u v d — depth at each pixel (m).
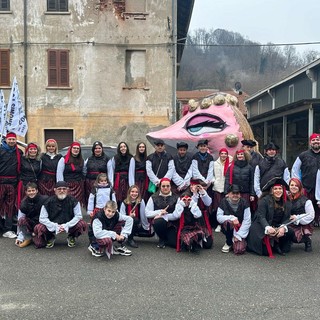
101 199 6.92
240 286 5.06
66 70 18.83
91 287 5.01
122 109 18.84
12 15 18.69
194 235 6.48
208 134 8.98
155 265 5.91
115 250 6.45
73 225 6.70
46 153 7.61
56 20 18.75
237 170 7.54
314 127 20.66
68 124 18.81
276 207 6.46
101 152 7.82
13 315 4.21
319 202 7.55
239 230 6.54
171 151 9.14
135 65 19.02
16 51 18.73
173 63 18.88
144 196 7.67
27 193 6.69
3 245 6.94
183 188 7.59
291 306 4.44
